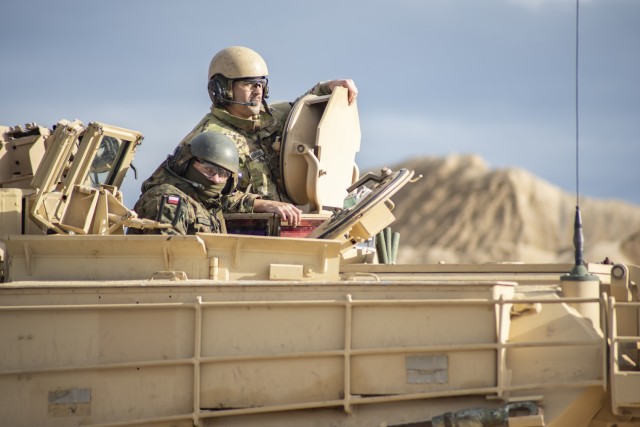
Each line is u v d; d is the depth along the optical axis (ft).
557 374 54.19
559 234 323.78
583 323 55.21
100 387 55.31
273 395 54.90
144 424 55.16
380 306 54.85
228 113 78.59
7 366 55.31
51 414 55.16
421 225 334.44
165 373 55.21
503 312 54.65
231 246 60.44
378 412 55.06
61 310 55.52
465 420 53.47
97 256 60.29
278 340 54.95
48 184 62.59
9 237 59.88
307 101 78.38
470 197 342.23
